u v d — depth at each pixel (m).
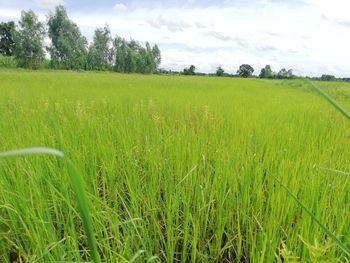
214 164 3.12
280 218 1.96
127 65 66.31
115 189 2.48
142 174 3.03
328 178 2.34
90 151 3.11
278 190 2.20
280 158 3.00
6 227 2.18
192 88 16.28
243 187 2.47
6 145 3.04
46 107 5.57
